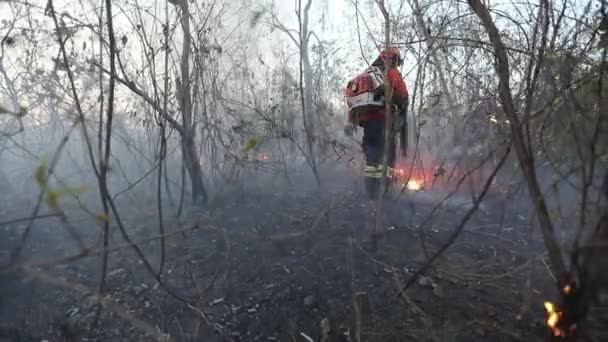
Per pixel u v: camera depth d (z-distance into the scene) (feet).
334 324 7.98
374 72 13.01
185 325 7.96
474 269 9.62
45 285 8.39
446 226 11.69
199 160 12.44
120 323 7.84
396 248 10.30
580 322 5.34
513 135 5.99
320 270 9.32
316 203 12.86
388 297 8.59
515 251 10.36
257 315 8.29
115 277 8.89
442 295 8.63
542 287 8.91
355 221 11.68
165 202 12.70
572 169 6.57
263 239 9.86
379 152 12.90
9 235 9.92
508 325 7.90
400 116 12.45
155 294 8.55
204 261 9.59
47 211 11.18
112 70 6.58
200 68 10.86
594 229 5.20
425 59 9.30
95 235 10.28
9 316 7.70
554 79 6.27
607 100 5.75
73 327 7.67
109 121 6.53
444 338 7.61
